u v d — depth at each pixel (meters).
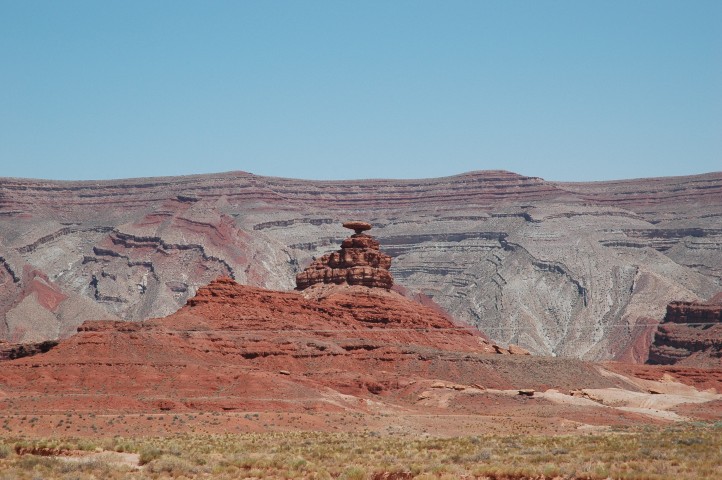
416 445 174.00
